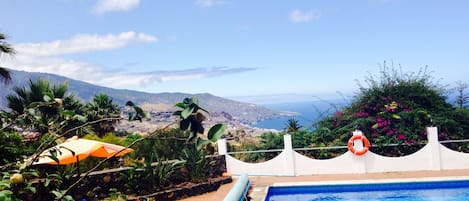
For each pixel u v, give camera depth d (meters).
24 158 4.14
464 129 16.08
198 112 3.49
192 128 3.49
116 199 6.53
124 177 11.26
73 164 11.23
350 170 13.77
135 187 11.26
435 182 11.87
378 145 14.60
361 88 17.53
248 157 16.61
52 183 8.66
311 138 16.75
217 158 14.02
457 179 11.80
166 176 11.91
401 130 15.14
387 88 16.95
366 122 16.02
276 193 12.59
